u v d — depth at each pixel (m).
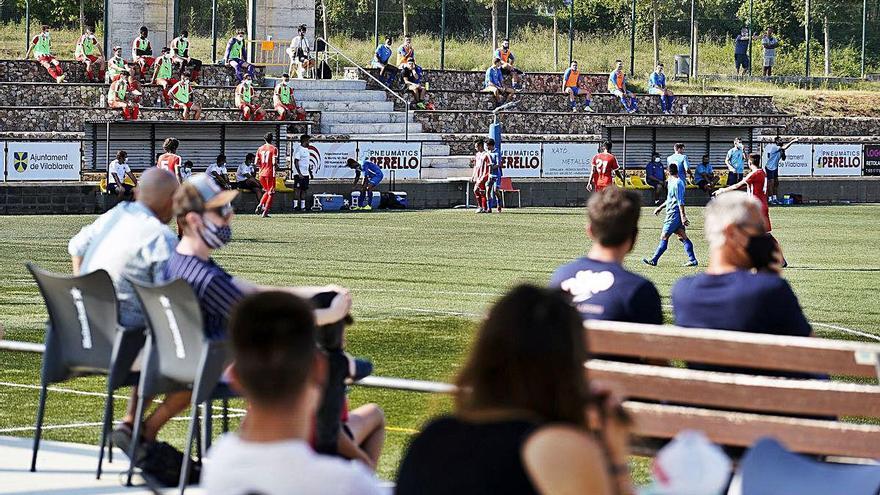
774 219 45.94
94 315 9.55
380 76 62.22
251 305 4.84
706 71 83.81
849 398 7.83
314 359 4.89
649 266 29.44
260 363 4.74
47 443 10.94
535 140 58.81
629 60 82.25
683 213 29.61
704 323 8.60
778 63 85.81
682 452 4.60
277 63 63.56
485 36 85.56
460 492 4.52
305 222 41.22
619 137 59.53
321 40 64.75
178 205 9.16
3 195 44.28
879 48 87.94
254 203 47.53
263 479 4.67
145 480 9.28
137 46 57.62
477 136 58.12
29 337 17.70
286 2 64.12
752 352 8.04
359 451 8.15
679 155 49.06
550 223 41.72
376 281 24.91
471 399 4.67
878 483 6.77
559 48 82.44
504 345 4.61
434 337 18.16
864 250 33.38
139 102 54.12
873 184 58.88
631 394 8.34
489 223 41.56
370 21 85.38
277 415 4.79
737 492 8.16
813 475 6.79
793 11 90.88
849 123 68.25
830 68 86.19
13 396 13.71
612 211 8.79
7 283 23.64
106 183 45.59
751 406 8.05
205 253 9.27
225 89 57.09
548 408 4.59
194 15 80.44
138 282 8.95
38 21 75.94
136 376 9.58
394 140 52.09
